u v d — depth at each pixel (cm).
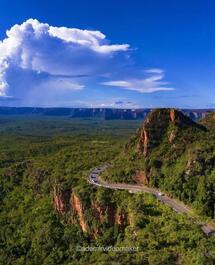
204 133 19862
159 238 13175
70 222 16625
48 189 19988
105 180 19412
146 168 18700
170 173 17788
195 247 12431
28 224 18062
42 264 15462
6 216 19850
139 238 13450
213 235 13412
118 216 14950
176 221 14175
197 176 16675
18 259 16350
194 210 15600
